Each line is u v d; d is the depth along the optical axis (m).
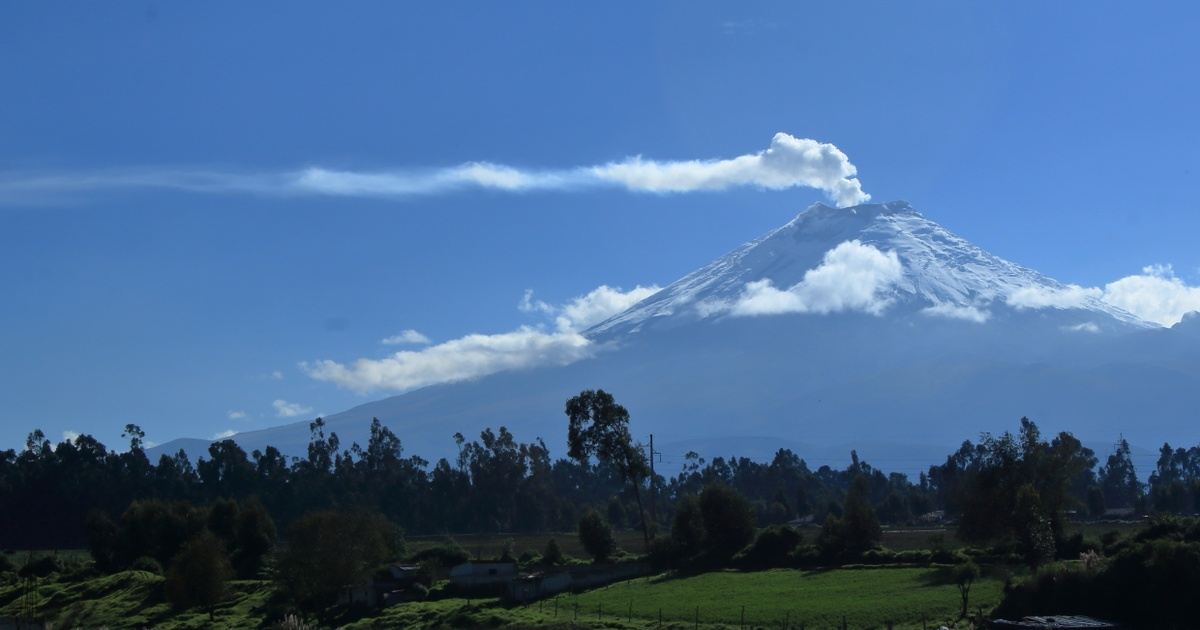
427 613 81.50
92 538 122.44
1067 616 59.53
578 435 115.69
